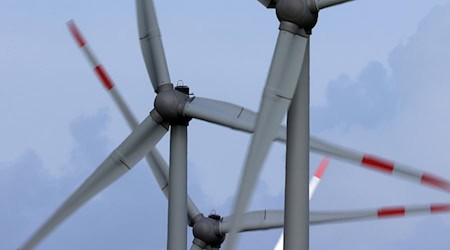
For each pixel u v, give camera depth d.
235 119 90.94
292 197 77.06
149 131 93.44
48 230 90.38
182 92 93.19
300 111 76.88
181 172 94.31
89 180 92.19
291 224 77.12
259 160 71.62
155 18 94.12
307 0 74.25
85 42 96.12
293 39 74.81
